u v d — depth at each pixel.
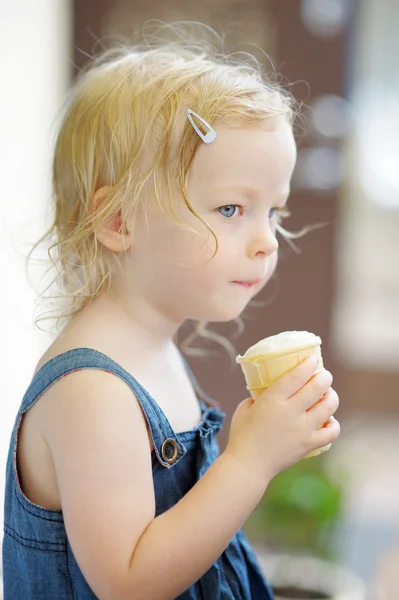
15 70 2.73
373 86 5.09
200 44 2.27
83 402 1.11
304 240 4.08
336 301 4.13
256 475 1.13
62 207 1.37
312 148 4.01
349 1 3.91
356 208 5.41
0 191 2.57
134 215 1.23
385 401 4.91
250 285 1.26
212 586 1.29
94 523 1.08
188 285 1.23
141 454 1.12
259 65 1.61
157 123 1.22
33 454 1.19
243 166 1.20
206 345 3.94
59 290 1.55
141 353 1.27
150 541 1.08
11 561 1.26
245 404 1.22
